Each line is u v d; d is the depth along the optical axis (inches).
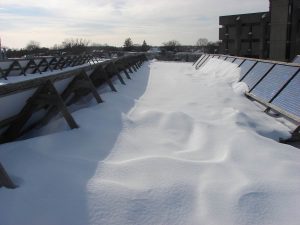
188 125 233.5
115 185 131.9
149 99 347.6
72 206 118.2
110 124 223.9
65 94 291.1
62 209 116.6
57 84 262.4
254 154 173.6
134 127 224.2
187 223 114.0
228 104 313.9
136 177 143.2
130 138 200.7
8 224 109.1
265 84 327.3
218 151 184.4
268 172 152.5
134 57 845.2
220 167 157.4
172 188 133.6
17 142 179.5
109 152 175.8
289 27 1184.2
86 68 336.8
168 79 564.4
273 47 1238.9
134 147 186.2
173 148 190.7
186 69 868.0
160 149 186.7
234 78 450.0
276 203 125.1
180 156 174.7
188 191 132.9
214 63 680.4
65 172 142.4
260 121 255.6
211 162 163.5
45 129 229.0
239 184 137.8
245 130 215.0
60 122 227.8
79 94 322.0
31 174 140.6
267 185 136.9
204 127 225.3
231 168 156.7
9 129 210.7
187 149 190.5
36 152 165.3
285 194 131.2
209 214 118.3
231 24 1715.1
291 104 246.7
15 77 510.6
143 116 247.4
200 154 179.5
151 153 178.7
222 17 1744.6
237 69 469.7
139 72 728.3
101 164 154.3
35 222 110.0
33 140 180.1
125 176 144.2
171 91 406.9
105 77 385.4
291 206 123.8
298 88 254.8
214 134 211.5
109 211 117.0
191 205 124.3
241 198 126.6
